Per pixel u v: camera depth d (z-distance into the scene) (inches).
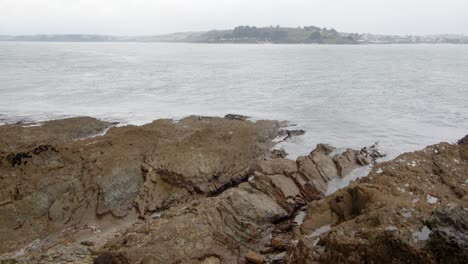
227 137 1019.3
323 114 1455.5
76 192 778.8
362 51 7298.2
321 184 786.8
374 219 510.9
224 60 4581.7
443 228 417.1
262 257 582.2
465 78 2603.3
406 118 1398.9
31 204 730.8
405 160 775.1
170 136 1022.4
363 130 1236.5
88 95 1898.4
